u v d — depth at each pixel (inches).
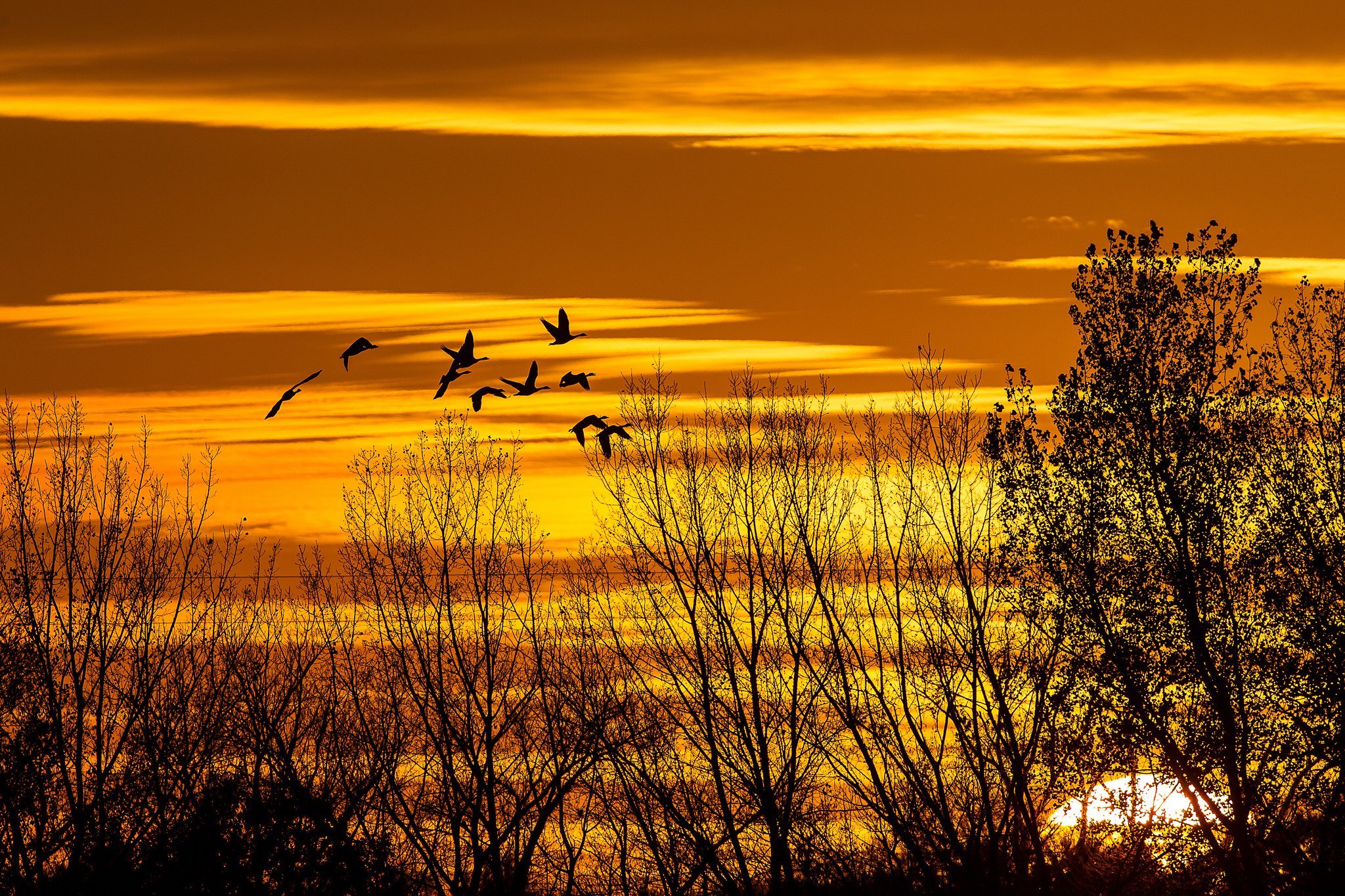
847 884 3503.9
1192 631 2967.5
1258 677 2947.8
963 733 3358.8
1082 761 3048.7
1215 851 2871.6
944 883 3314.5
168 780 3166.8
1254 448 3065.9
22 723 2906.0
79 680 3430.1
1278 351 3105.3
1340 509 2972.4
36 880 2738.7
